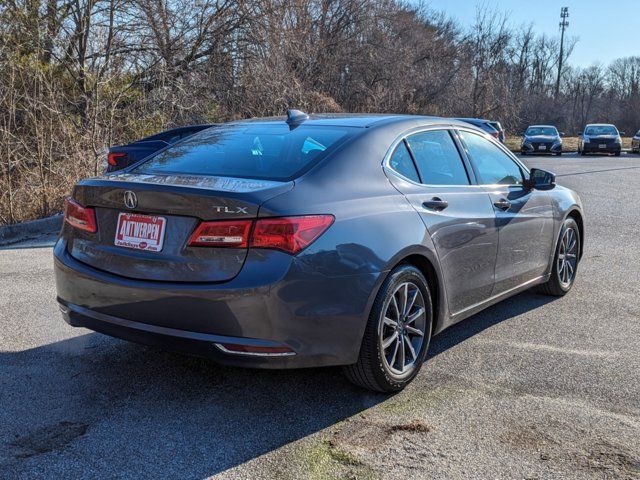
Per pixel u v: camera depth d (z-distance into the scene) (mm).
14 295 5289
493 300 4465
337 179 3322
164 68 13875
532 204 4828
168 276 3041
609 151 30562
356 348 3199
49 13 12703
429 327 3691
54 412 3209
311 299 2984
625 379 3730
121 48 14047
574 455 2861
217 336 2947
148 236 3129
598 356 4102
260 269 2896
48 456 2787
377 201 3402
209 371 3766
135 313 3129
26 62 10547
